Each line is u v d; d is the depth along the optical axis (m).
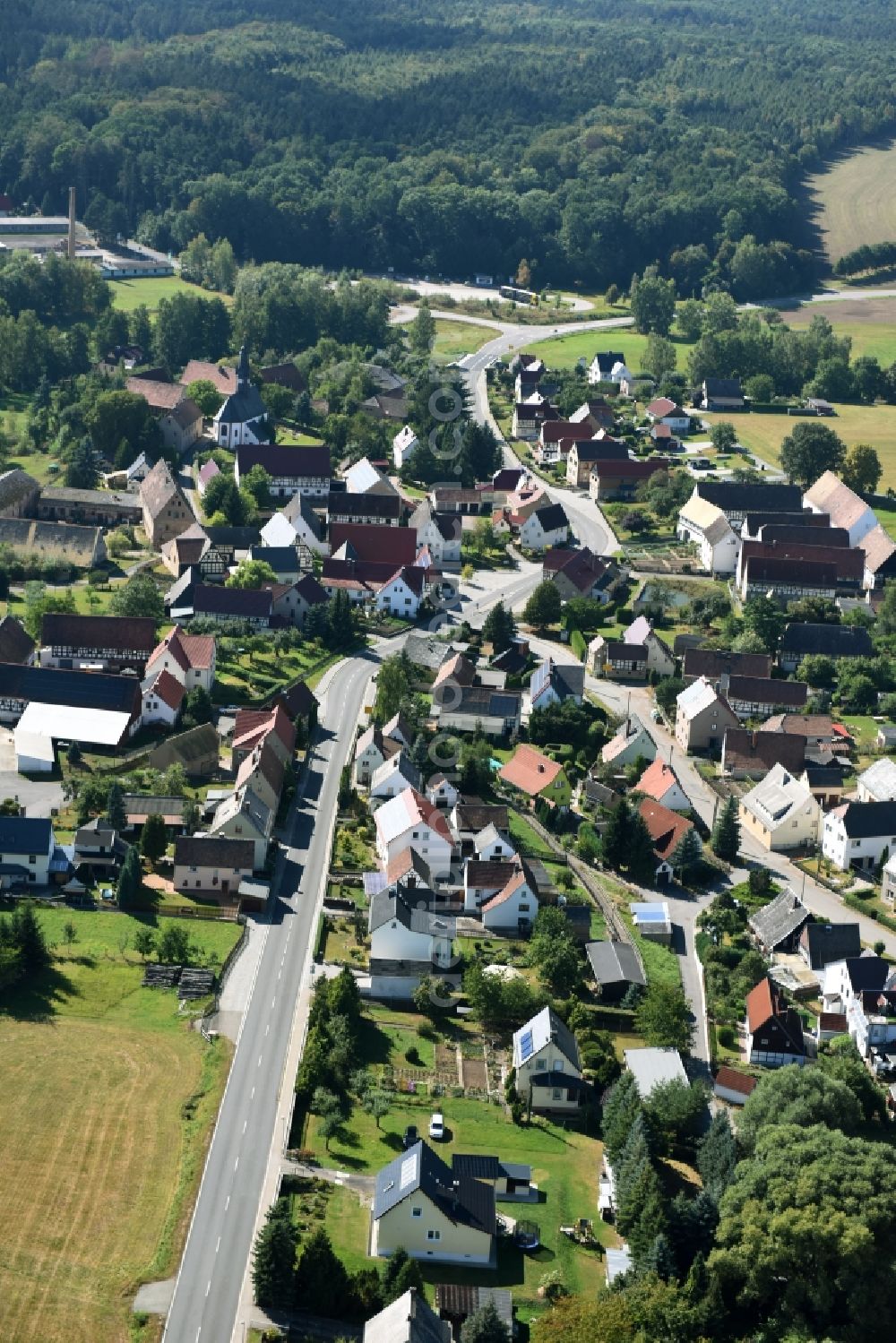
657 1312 152.50
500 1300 154.38
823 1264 159.25
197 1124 177.38
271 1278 151.38
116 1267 155.75
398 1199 161.00
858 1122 184.00
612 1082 192.50
